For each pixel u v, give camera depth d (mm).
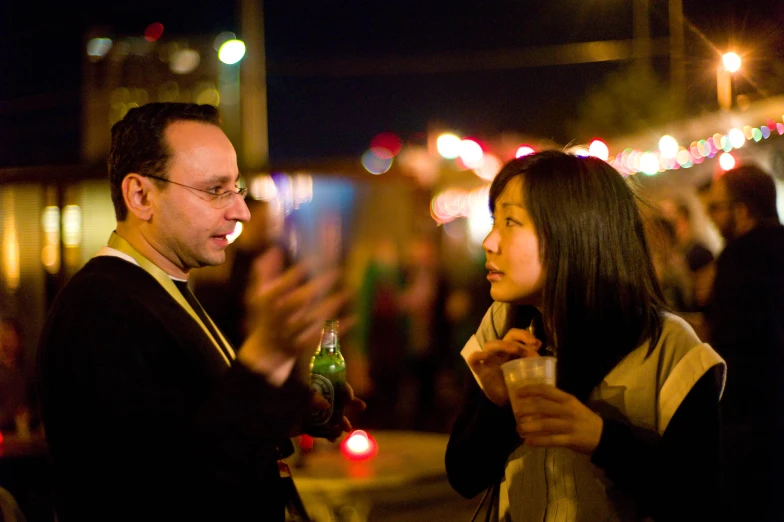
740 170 4223
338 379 2428
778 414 4059
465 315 9773
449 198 10453
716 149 9023
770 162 8586
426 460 4371
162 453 1855
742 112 9203
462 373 9742
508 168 2225
